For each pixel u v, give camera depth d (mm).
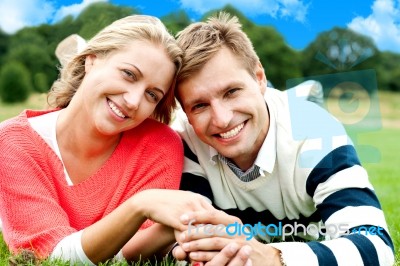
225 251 1810
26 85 22984
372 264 1848
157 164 2318
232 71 2137
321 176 2168
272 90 2576
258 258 1823
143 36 2156
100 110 2166
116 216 1903
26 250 1939
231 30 2213
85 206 2262
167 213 1895
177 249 1901
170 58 2164
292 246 1853
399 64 20328
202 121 2193
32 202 2107
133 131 2365
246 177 2332
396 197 4438
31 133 2262
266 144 2262
